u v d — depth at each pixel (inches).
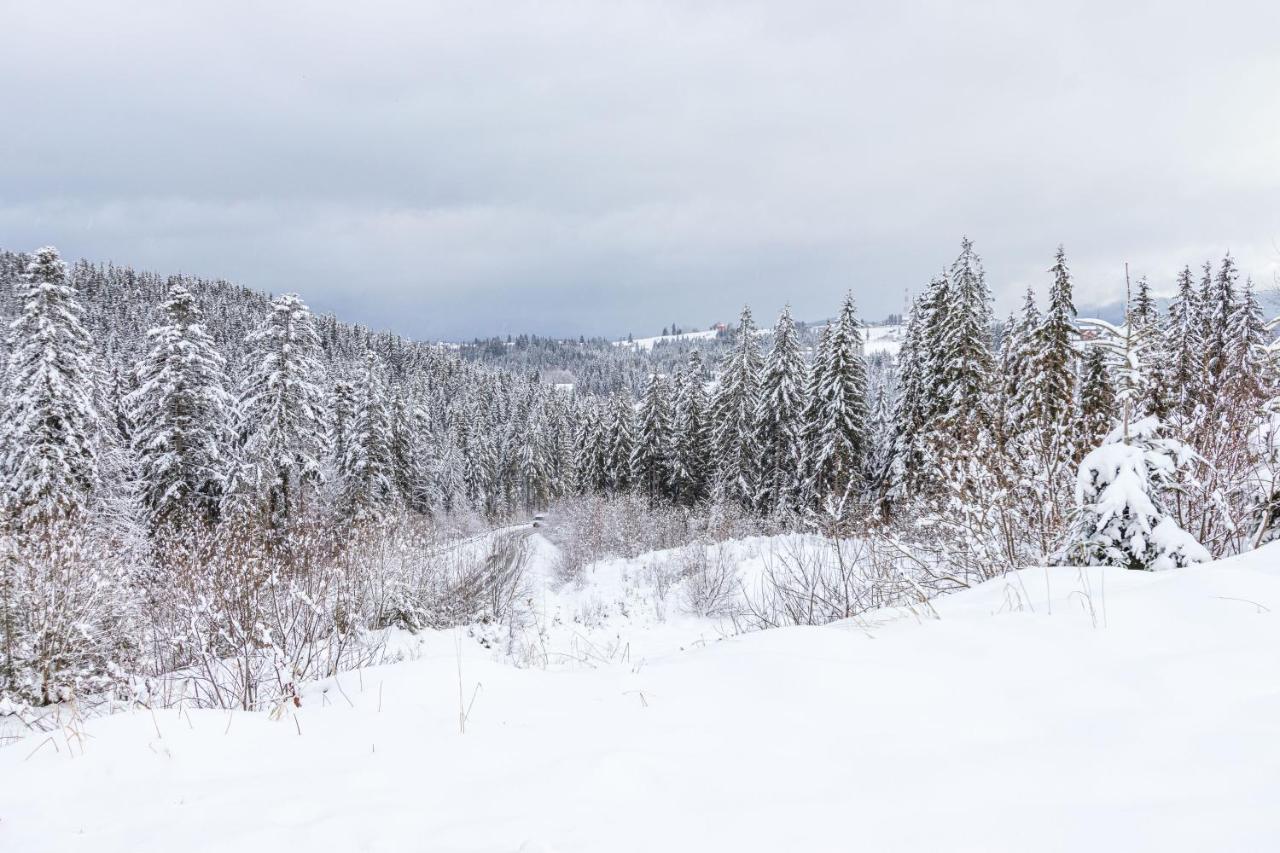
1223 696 106.7
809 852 79.1
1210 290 902.4
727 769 105.3
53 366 759.1
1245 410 278.4
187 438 845.8
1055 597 175.2
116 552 441.7
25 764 115.4
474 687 160.7
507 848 83.7
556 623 415.2
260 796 102.7
